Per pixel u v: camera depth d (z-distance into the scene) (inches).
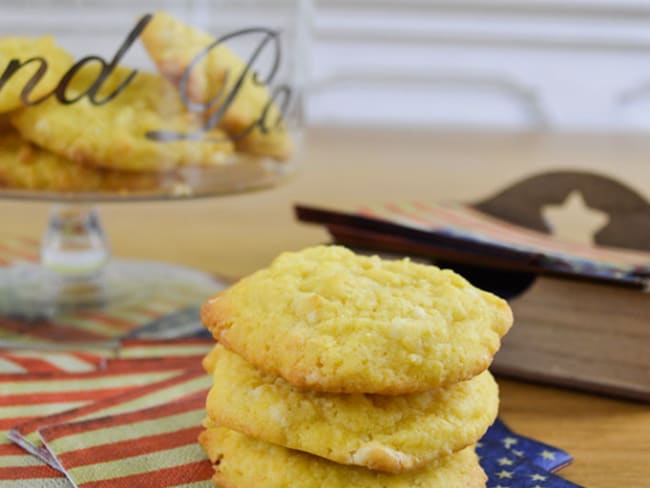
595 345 13.0
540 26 37.4
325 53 37.7
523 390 13.1
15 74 13.3
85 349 14.2
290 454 10.2
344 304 10.3
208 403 10.4
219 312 10.4
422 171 26.1
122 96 13.9
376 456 9.6
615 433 12.1
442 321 10.2
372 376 9.7
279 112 15.3
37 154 13.9
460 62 38.0
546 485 10.6
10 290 16.3
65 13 13.6
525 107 38.7
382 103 38.7
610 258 14.0
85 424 11.4
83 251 16.6
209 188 14.6
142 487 10.4
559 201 16.8
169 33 13.9
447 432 9.9
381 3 37.0
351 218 13.8
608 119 38.7
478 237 14.3
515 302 13.3
